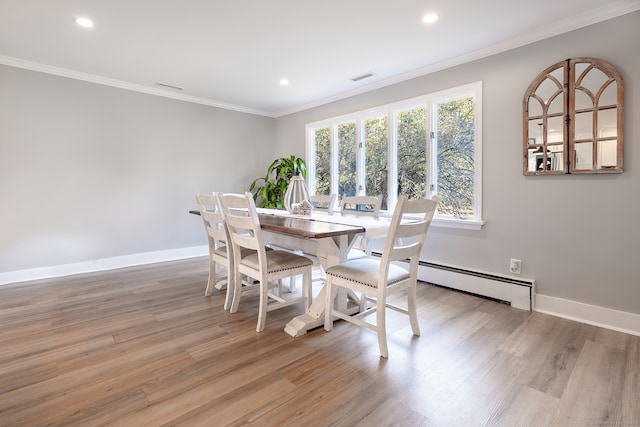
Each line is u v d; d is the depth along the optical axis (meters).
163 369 1.74
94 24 2.50
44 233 3.51
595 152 2.31
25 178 3.38
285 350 1.95
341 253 2.24
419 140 3.49
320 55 3.07
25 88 3.33
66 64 3.34
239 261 2.47
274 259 2.33
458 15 2.35
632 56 2.16
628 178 2.21
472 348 1.99
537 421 1.36
